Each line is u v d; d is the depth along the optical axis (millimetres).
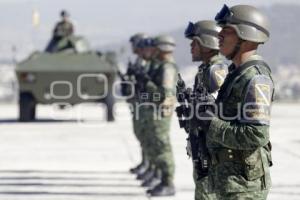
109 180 29094
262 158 12555
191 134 13266
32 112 57656
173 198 24891
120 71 29953
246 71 12438
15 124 56000
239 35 12453
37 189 26781
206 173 13141
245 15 12484
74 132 49844
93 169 32344
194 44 16375
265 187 12609
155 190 25141
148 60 26047
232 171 12523
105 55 55094
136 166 32625
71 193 25969
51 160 35406
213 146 12734
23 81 54281
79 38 56188
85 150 39625
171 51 24000
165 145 24766
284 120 63312
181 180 29062
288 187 27359
